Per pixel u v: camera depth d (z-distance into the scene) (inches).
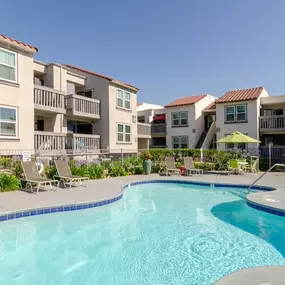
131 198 414.6
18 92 558.6
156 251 216.8
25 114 571.8
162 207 361.4
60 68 737.6
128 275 177.2
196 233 259.3
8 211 270.2
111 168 587.5
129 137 921.5
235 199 410.6
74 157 655.8
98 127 838.5
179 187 510.0
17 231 256.4
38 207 289.6
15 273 178.1
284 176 585.6
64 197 344.8
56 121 715.4
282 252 215.5
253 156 706.2
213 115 1158.3
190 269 185.2
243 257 205.2
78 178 414.3
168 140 1187.9
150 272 181.5
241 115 959.0
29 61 585.0
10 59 545.0
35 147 600.1
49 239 239.8
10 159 441.4
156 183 538.9
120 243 233.1
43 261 197.2
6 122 535.5
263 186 448.5
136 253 212.8
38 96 621.3
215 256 207.0
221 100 999.0
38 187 373.1
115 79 853.8
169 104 1193.4
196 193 456.4
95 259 201.6
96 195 360.2
